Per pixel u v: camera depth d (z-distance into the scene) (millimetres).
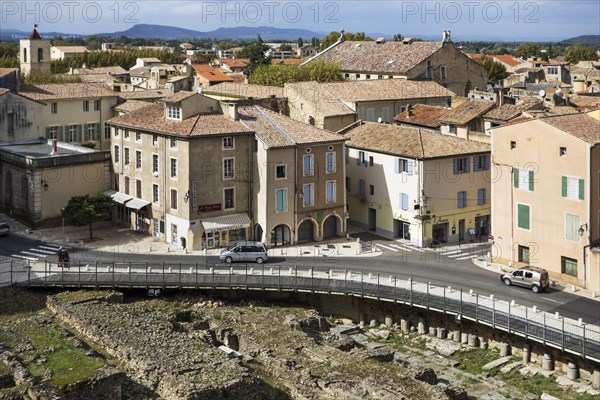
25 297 73875
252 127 95875
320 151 97500
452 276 82375
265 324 68812
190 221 92812
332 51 169000
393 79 133375
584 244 78062
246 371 54312
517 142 83875
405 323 74312
